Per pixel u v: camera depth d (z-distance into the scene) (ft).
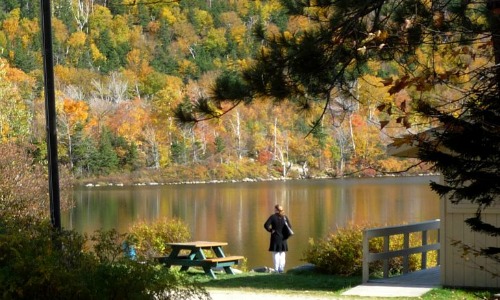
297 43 33.14
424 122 27.71
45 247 30.42
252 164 297.94
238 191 238.89
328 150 277.03
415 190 225.35
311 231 124.16
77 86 341.00
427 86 25.55
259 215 162.20
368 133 216.54
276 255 71.67
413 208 167.22
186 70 393.91
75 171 258.78
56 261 29.94
